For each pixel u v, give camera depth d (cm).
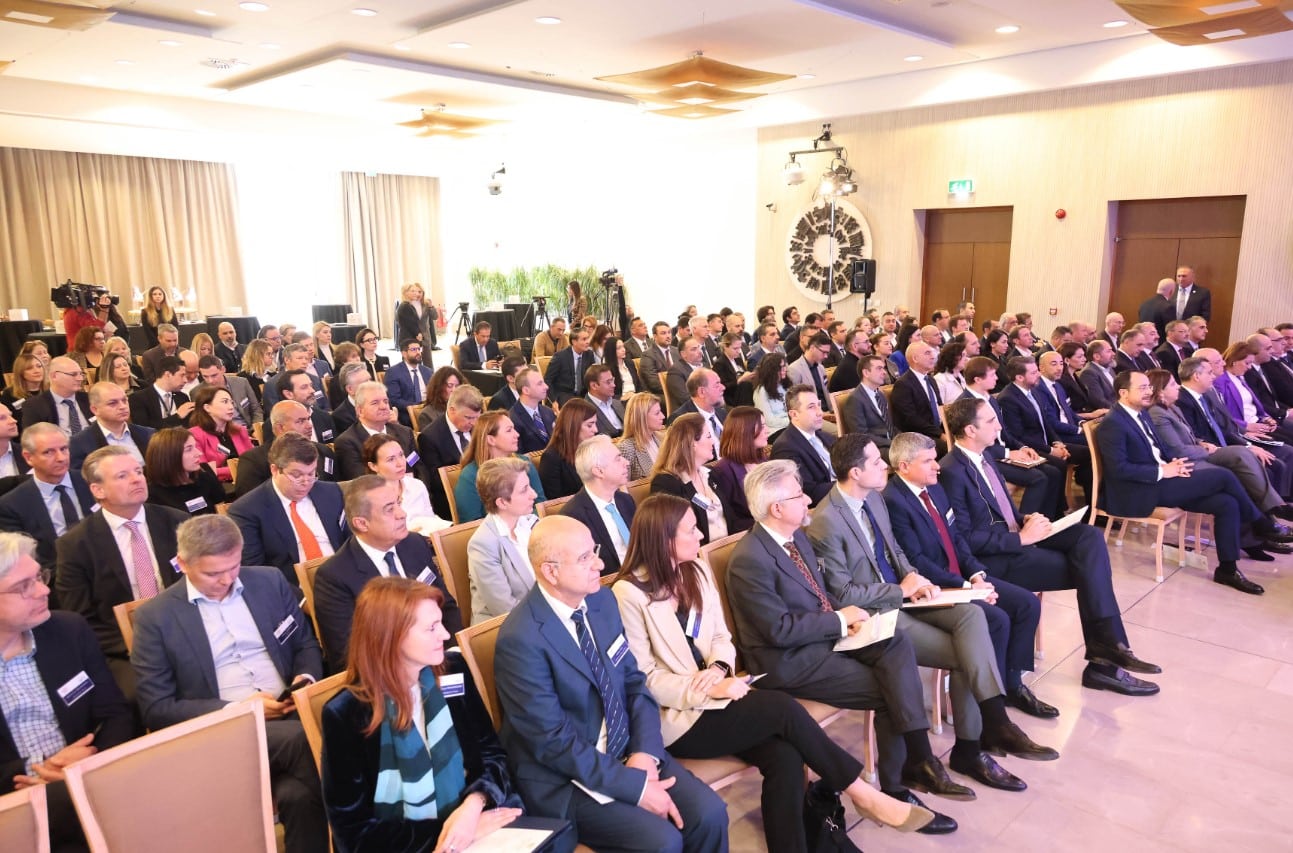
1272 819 255
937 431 570
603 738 209
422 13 745
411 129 1350
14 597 192
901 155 1079
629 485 350
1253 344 604
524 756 204
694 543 240
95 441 405
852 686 256
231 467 429
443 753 185
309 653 244
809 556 279
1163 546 490
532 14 732
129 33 766
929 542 319
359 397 425
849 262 1147
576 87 1088
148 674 218
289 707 223
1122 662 336
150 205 1342
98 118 1048
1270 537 475
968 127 1016
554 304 1516
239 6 712
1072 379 641
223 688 229
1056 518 516
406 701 180
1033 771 280
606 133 1423
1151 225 926
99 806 157
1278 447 526
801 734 221
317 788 204
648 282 1437
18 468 389
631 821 194
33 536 316
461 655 204
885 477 295
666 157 1357
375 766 178
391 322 1672
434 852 175
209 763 170
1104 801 264
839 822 231
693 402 495
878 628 253
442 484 429
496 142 1551
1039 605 316
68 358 496
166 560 283
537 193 1598
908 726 251
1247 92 823
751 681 260
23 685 202
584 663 206
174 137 1172
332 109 1198
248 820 175
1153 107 880
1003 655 301
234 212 1447
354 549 255
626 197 1439
